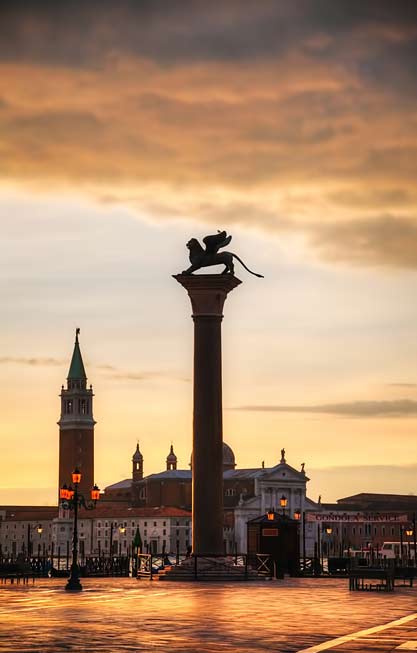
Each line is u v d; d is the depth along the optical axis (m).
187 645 44.41
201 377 100.38
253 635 48.28
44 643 44.81
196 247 101.88
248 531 112.00
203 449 99.75
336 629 51.09
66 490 108.06
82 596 75.31
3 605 66.06
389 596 75.56
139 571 109.69
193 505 100.06
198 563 99.19
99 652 41.94
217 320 100.88
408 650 42.94
